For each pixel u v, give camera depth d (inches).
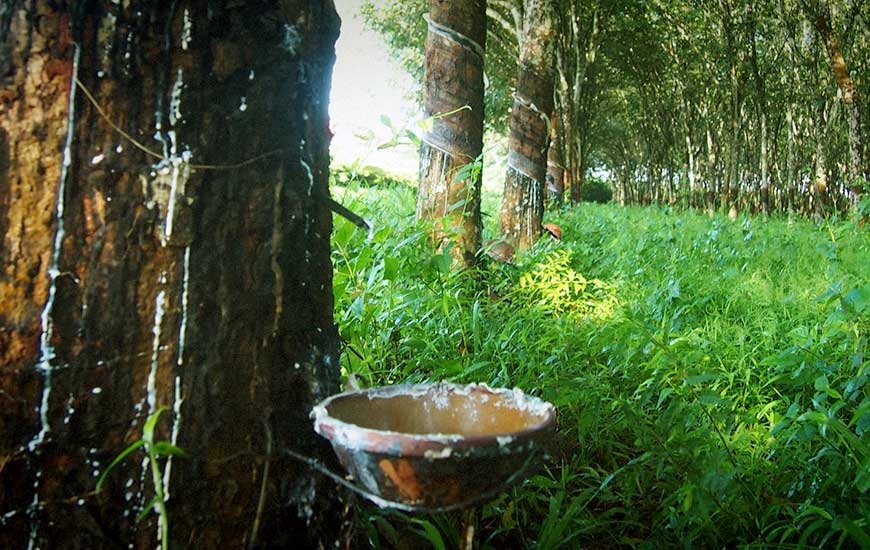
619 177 1829.5
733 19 792.3
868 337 157.3
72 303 66.7
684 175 1095.6
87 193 66.9
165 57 68.6
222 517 71.7
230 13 71.0
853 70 718.5
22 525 65.4
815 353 150.5
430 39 251.1
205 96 70.4
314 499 77.8
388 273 147.9
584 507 110.7
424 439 60.0
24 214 65.4
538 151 370.0
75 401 66.8
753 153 995.3
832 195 762.2
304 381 78.0
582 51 901.2
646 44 942.4
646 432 112.2
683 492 100.4
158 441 69.2
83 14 65.9
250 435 73.3
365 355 137.3
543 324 189.2
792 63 734.5
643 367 155.7
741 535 102.0
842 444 115.0
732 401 142.7
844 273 257.1
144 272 68.9
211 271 71.5
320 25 79.1
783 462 110.7
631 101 1267.2
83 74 66.2
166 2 68.1
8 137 65.0
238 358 72.9
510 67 942.4
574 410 140.7
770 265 311.1
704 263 327.6
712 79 896.3
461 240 232.8
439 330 166.6
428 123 174.2
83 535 67.1
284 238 75.6
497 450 61.6
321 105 80.7
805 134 876.6
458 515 98.9
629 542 103.4
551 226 395.9
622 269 310.5
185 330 70.3
